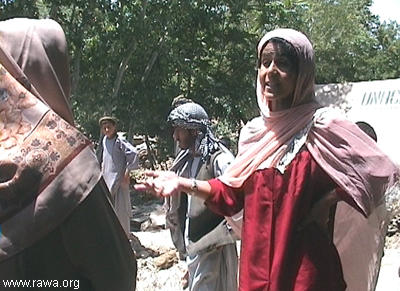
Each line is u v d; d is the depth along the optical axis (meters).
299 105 2.95
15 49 1.94
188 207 4.20
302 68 2.90
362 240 3.15
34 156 1.82
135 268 2.11
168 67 21.91
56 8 19.28
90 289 1.96
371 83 16.23
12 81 1.88
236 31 22.83
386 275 7.87
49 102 1.96
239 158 3.07
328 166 2.83
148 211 13.43
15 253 1.78
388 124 15.62
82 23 19.48
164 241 9.19
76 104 20.64
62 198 1.82
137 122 21.80
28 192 1.81
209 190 3.11
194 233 4.11
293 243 2.83
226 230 3.98
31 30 1.98
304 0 31.19
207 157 4.14
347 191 2.80
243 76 23.56
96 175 1.87
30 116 1.87
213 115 23.53
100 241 1.90
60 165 1.83
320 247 2.85
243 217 3.02
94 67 20.34
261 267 2.87
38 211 1.80
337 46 36.38
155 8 20.44
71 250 1.88
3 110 1.87
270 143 2.96
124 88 21.44
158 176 3.09
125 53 20.09
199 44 22.31
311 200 2.88
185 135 4.26
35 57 1.94
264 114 3.00
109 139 7.80
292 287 2.81
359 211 2.86
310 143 2.89
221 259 4.15
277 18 23.77
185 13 21.05
